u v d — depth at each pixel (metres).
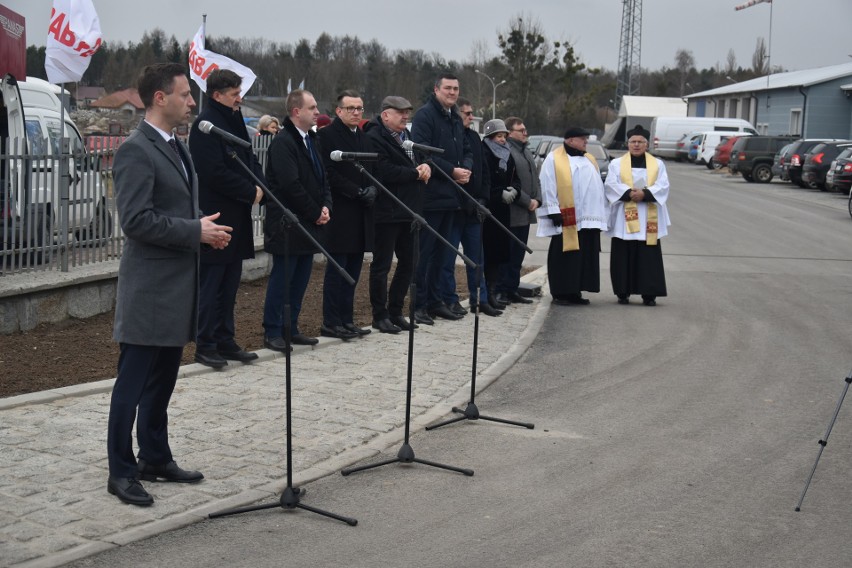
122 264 4.89
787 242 18.94
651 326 10.27
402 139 9.24
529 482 5.48
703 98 68.38
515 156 10.73
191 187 5.03
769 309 11.44
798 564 4.43
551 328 10.05
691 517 4.98
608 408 7.08
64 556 4.23
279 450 5.80
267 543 4.53
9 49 10.08
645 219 11.46
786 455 6.05
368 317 10.02
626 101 68.62
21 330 8.59
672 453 6.05
